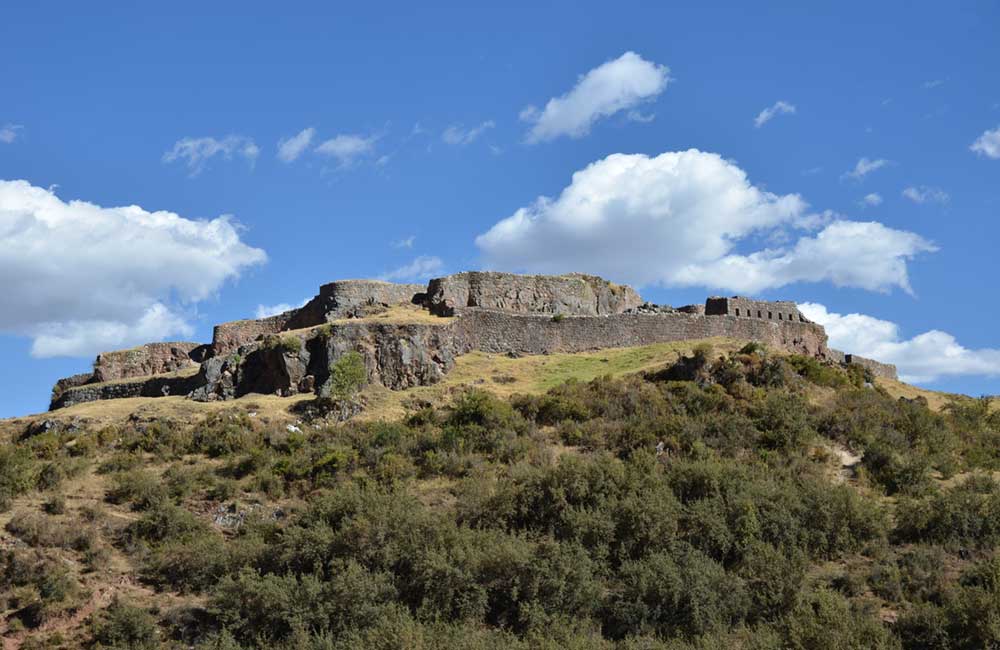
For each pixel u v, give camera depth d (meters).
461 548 47.16
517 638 42.91
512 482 53.38
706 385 65.88
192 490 55.22
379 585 45.47
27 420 69.00
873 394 69.00
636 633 44.16
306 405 65.00
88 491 55.38
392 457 56.84
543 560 46.25
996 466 61.59
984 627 41.84
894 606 45.81
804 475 56.09
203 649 42.19
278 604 44.56
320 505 51.25
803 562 47.56
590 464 54.28
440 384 69.25
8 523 50.47
